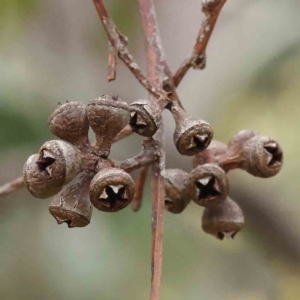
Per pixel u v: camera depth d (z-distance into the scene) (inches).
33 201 15.0
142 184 12.3
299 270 16.4
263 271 16.1
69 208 11.4
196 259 15.0
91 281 14.5
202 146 11.5
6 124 14.9
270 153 12.1
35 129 15.0
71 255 14.7
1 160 14.9
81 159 11.4
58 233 14.8
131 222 14.8
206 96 16.5
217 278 15.3
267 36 16.0
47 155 11.2
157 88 11.8
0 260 14.7
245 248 16.3
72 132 11.5
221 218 12.2
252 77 16.0
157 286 11.2
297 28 15.8
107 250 14.6
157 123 11.4
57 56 16.5
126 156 15.4
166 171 12.1
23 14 16.0
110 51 11.8
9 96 15.0
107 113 11.3
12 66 15.4
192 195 11.9
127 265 14.6
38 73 15.7
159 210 11.4
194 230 15.3
